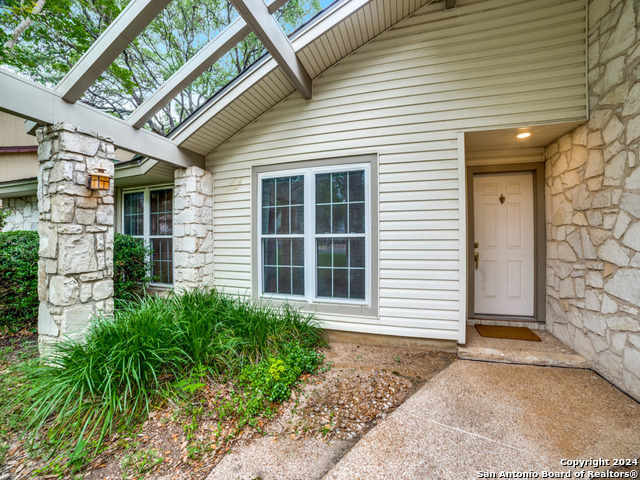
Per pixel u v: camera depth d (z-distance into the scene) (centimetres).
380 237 308
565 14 250
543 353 260
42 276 262
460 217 281
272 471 145
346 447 161
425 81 290
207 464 150
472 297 349
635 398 194
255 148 371
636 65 193
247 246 378
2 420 177
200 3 852
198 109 342
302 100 341
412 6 285
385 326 307
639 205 191
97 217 277
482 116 272
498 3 267
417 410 189
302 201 346
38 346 263
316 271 339
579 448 154
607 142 220
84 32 705
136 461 151
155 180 462
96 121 275
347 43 303
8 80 217
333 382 229
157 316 239
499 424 174
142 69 884
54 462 149
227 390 210
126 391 177
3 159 691
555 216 298
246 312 303
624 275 204
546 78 254
